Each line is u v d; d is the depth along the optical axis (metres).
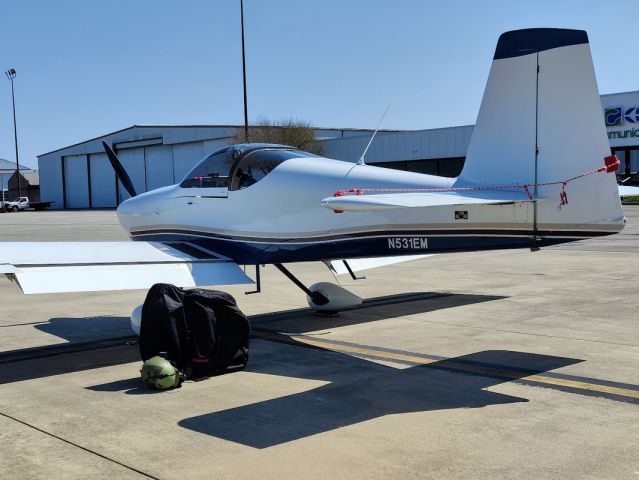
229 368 5.44
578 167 5.64
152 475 3.41
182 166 51.06
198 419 4.29
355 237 6.64
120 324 7.79
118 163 9.81
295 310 8.38
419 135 38.97
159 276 6.30
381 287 10.11
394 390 4.83
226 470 3.46
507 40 5.91
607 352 5.80
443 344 6.26
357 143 41.81
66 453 3.74
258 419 4.27
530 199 5.66
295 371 5.45
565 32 5.65
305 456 3.62
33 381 5.32
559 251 14.73
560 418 4.15
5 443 3.91
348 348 6.22
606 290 9.26
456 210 6.15
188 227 7.73
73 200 63.06
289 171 6.97
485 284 10.16
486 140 6.07
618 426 3.99
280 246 7.04
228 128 47.22
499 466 3.42
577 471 3.35
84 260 6.13
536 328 6.86
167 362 5.05
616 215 5.53
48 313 8.55
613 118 32.41
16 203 57.69
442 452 3.63
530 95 5.82
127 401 4.73
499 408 4.37
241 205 7.23
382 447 3.72
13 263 5.70
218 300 5.43
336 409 4.43
